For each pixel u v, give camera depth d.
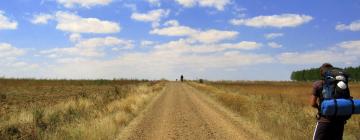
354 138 11.33
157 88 53.50
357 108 6.71
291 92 42.59
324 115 6.94
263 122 15.12
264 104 22.33
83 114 15.88
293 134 12.01
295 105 22.42
